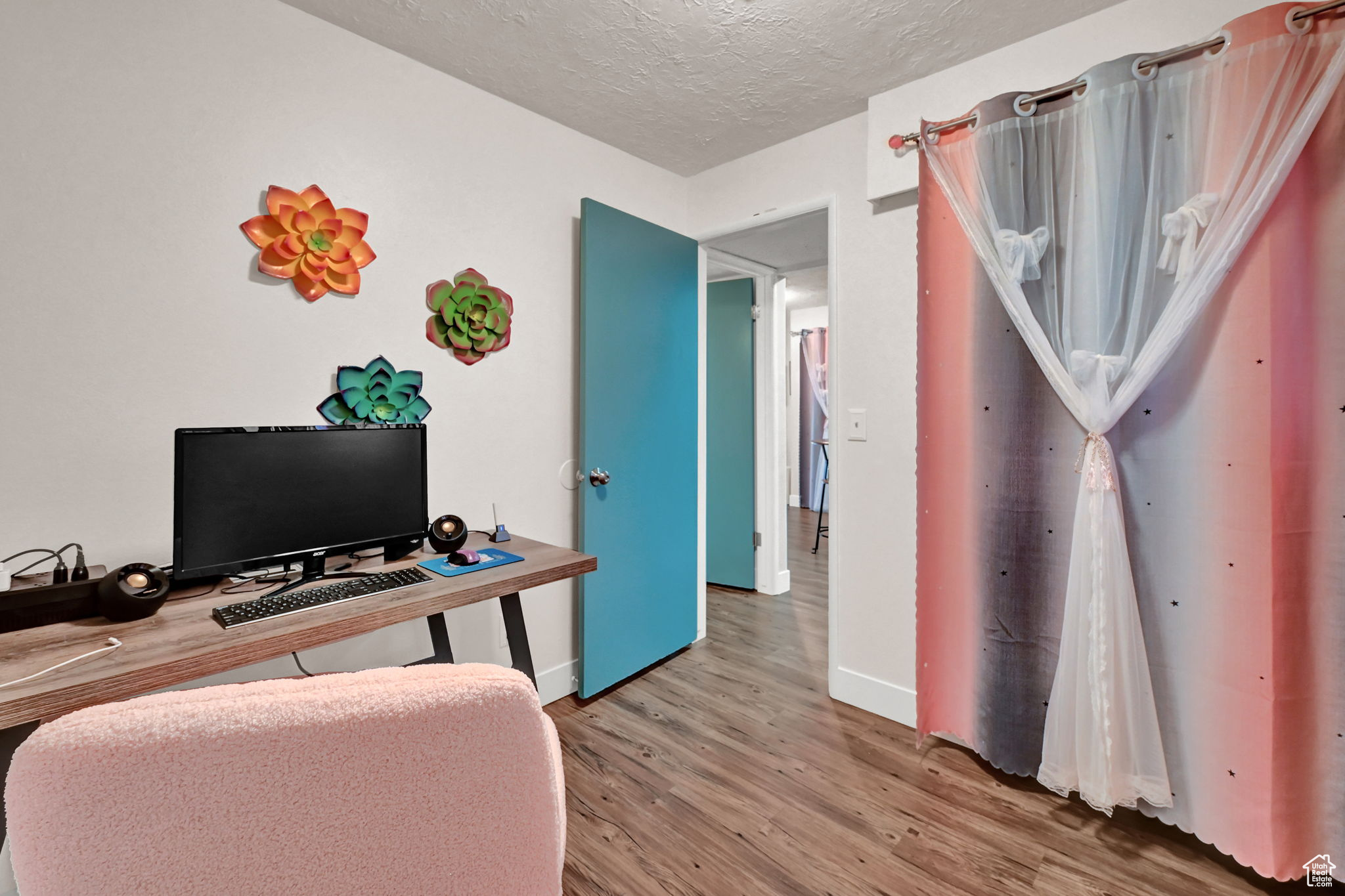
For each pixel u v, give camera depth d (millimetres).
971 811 1637
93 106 1343
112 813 439
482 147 2051
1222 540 1404
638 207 2605
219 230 1519
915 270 2043
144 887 457
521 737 559
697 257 2801
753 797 1696
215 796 463
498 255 2105
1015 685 1743
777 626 3154
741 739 2012
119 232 1381
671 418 2664
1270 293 1323
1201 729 1448
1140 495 1521
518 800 577
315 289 1670
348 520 1521
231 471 1315
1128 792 1514
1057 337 1622
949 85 1886
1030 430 1709
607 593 2357
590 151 2402
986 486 1788
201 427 1345
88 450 1352
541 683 2289
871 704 2195
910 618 2094
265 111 1586
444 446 1976
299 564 1615
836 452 2256
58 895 441
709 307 3838
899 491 2102
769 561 3725
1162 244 1438
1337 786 1316
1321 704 1322
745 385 3740
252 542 1344
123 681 935
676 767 1845
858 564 2215
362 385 1760
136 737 438
